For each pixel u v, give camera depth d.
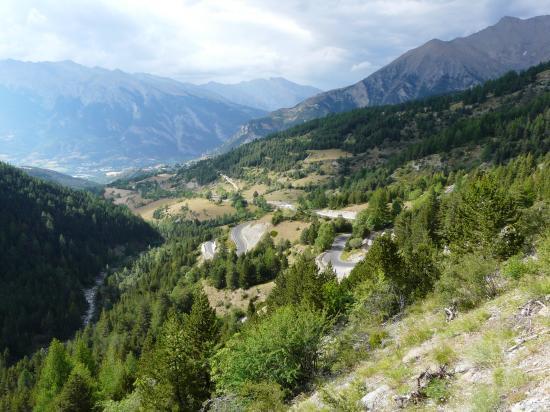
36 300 159.62
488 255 29.50
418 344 18.53
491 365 12.53
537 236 33.69
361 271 52.53
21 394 85.12
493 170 154.62
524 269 20.81
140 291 148.12
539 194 81.31
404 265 34.84
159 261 183.50
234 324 74.75
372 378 16.59
